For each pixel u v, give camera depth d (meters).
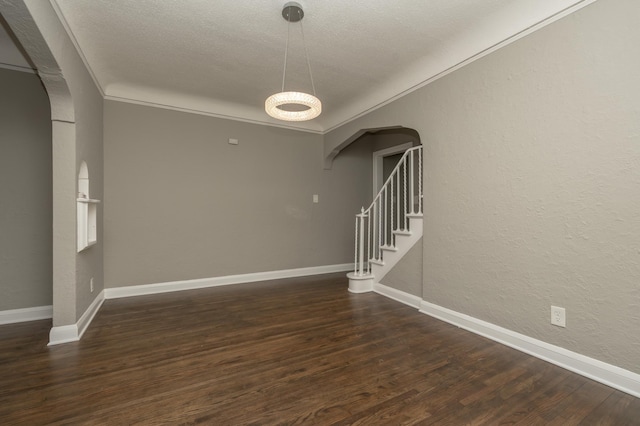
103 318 2.88
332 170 5.08
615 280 1.78
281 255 4.64
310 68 3.17
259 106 4.25
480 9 2.26
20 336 2.47
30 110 2.90
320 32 2.54
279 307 3.23
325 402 1.62
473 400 1.64
